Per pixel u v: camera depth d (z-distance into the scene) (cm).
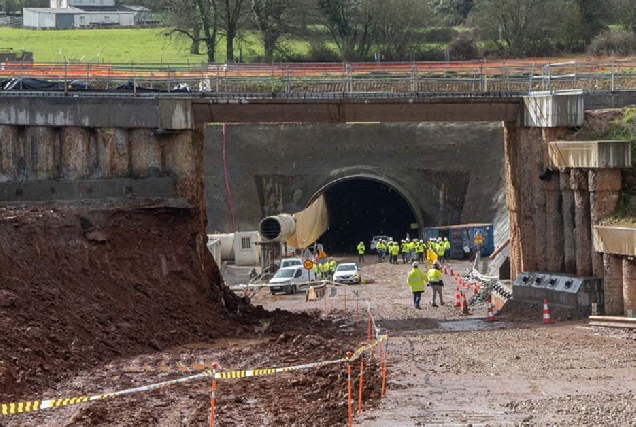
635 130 5803
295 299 7975
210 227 11056
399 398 3550
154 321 5159
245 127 11250
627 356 4412
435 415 3294
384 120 6438
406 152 11269
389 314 6650
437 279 7075
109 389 3775
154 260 5762
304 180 11150
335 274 9012
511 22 13725
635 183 5669
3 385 3553
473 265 9194
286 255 10131
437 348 4794
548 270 6244
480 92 6384
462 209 11212
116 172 6175
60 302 4650
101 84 7850
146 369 4175
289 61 12988
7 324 4088
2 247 4691
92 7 18375
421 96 6347
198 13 12862
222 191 11150
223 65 7781
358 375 3956
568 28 13688
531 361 4325
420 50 13538
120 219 5769
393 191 11700
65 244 5272
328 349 4775
